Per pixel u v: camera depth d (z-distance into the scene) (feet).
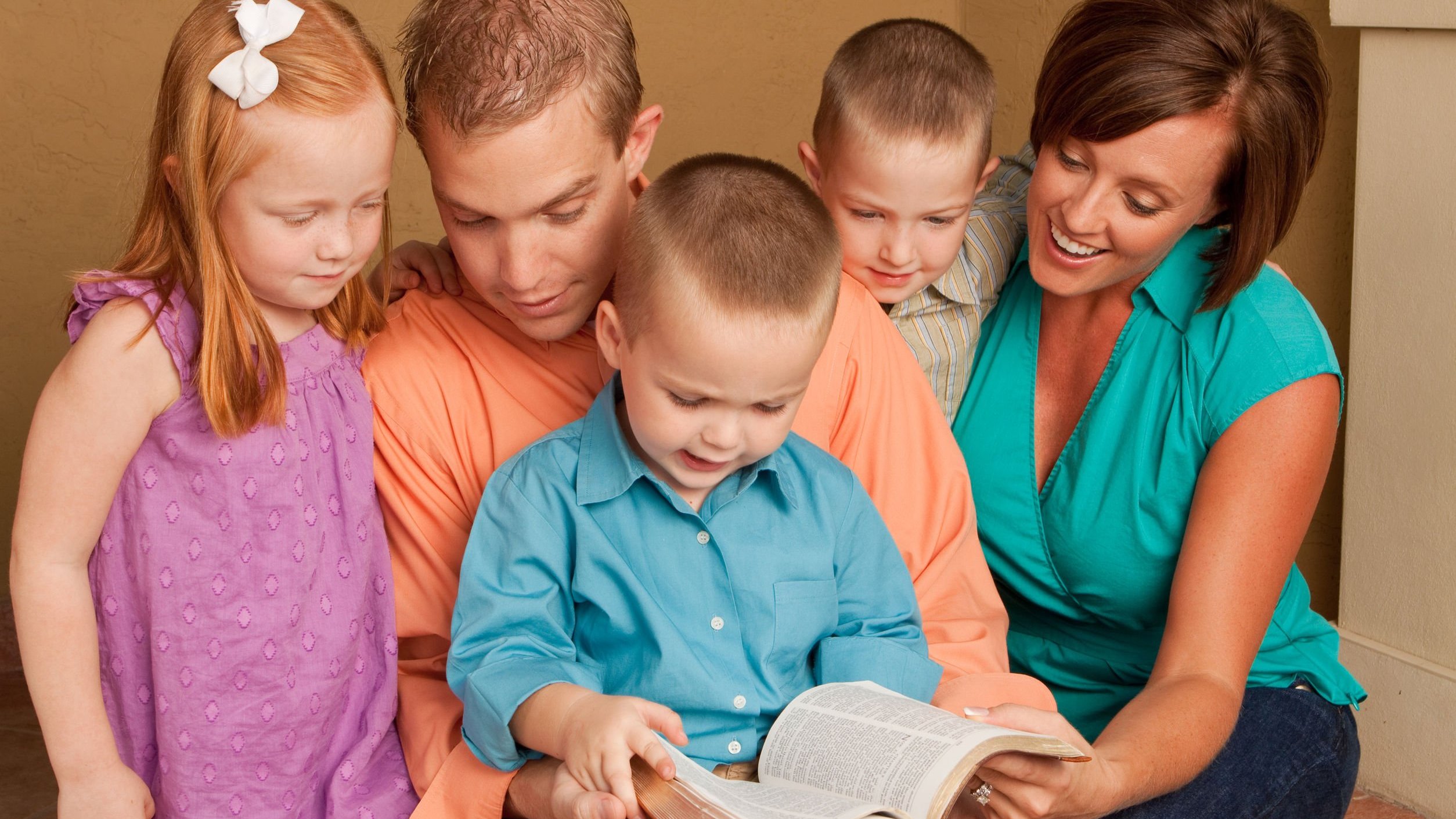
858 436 5.09
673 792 3.48
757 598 4.32
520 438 4.67
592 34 4.14
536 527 4.23
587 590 4.23
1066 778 3.98
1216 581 4.83
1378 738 7.49
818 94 11.78
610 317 4.14
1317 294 8.06
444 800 4.19
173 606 4.16
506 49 3.98
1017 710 4.12
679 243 3.88
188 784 4.26
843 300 5.15
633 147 4.68
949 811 3.84
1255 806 4.91
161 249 4.15
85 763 4.07
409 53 4.26
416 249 5.01
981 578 5.02
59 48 9.32
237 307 4.05
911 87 5.23
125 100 9.55
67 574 4.05
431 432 4.62
